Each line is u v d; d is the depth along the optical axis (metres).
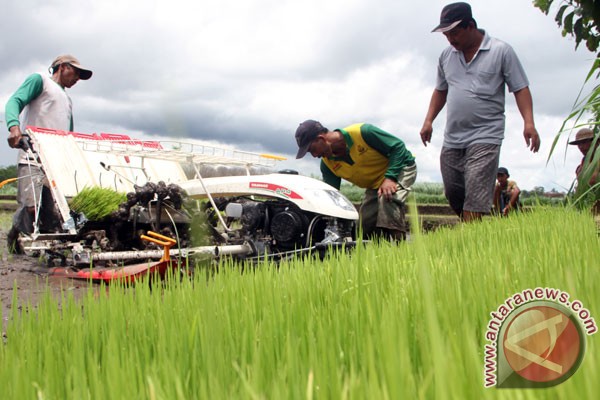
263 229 6.25
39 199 7.34
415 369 1.46
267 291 2.46
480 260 2.71
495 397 0.91
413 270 2.72
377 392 0.89
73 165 7.25
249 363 1.65
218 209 6.62
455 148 7.32
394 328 1.24
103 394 1.37
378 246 4.31
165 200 6.45
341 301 2.19
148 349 1.85
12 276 6.21
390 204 6.93
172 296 2.59
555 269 2.01
